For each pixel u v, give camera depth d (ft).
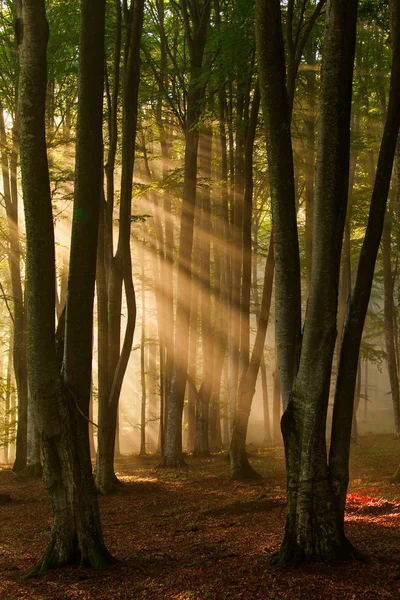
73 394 25.13
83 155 25.35
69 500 24.98
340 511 22.76
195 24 69.05
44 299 24.31
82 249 25.31
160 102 72.28
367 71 70.13
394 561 22.21
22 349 73.67
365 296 23.49
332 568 21.38
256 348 54.80
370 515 32.86
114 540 32.14
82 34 25.40
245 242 58.44
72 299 25.29
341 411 23.04
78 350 25.29
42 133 24.39
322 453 22.62
